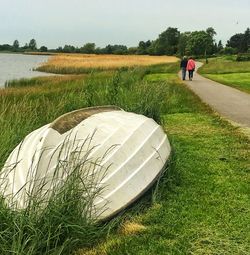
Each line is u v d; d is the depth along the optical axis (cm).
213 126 1095
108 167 554
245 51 12219
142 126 664
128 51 14538
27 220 459
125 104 978
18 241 434
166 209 582
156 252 479
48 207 468
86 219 496
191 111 1328
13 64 8662
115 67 5441
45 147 561
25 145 630
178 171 698
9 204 507
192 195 631
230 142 917
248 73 3416
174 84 2241
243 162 779
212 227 533
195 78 2866
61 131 612
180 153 821
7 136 754
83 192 512
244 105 1452
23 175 550
